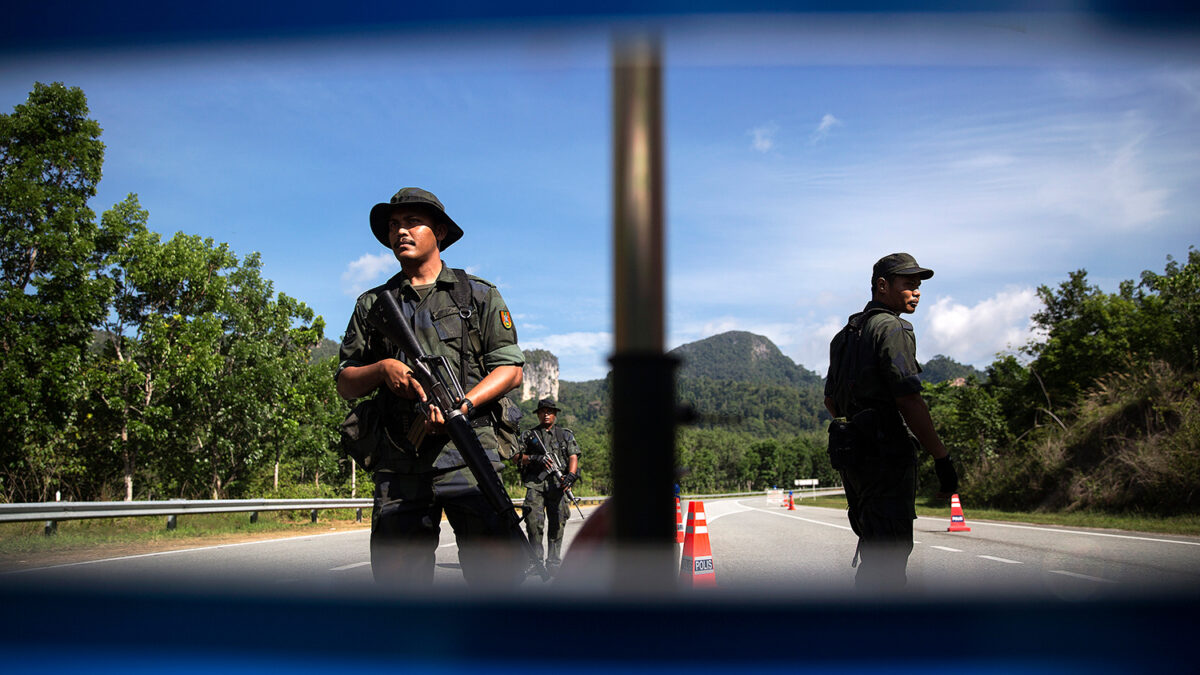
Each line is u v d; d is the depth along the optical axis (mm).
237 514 18422
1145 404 19047
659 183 714
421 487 2668
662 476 725
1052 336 35531
